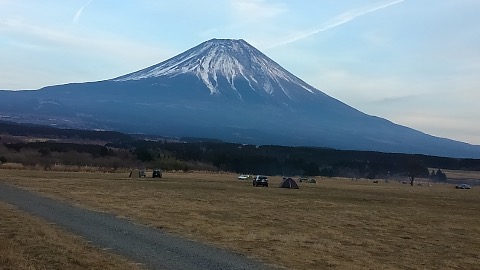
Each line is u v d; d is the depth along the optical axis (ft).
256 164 461.37
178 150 451.53
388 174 502.38
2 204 83.97
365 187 271.08
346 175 484.74
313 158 511.40
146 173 295.89
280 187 218.18
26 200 94.53
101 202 99.35
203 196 134.51
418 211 122.72
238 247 53.62
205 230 65.46
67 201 97.50
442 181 473.67
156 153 407.64
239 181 260.01
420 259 54.95
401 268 48.75
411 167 493.77
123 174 279.69
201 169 409.28
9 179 164.96
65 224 63.77
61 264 39.40
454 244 68.59
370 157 540.11
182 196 130.41
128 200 108.27
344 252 55.42
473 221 103.96
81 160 330.54
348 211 109.91
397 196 191.01
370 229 79.92
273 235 64.85
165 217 78.59
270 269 42.91
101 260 41.63
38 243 47.50
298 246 57.00
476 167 559.79
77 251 44.73
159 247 50.21
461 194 239.91
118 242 52.03
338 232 73.10
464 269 51.11
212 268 41.47
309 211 104.88
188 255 46.65
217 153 458.50
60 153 338.95
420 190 270.87
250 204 115.14
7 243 45.37
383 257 54.54
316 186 254.27
